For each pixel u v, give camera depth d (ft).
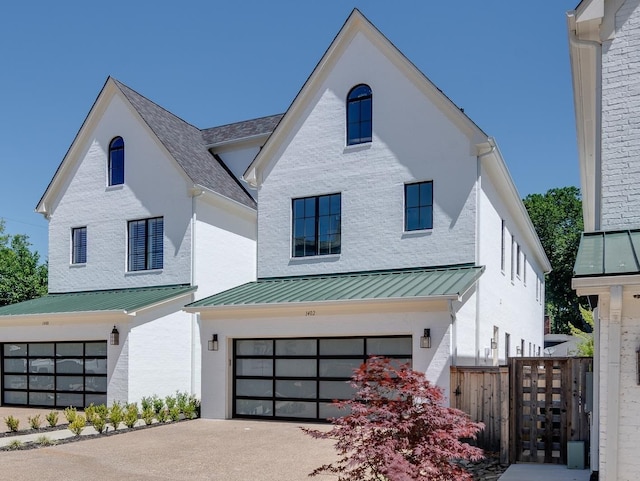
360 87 58.59
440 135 53.88
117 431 47.09
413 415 22.07
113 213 71.87
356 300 46.16
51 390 65.46
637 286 21.71
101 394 61.82
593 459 29.50
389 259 55.11
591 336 75.72
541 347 105.91
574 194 173.78
